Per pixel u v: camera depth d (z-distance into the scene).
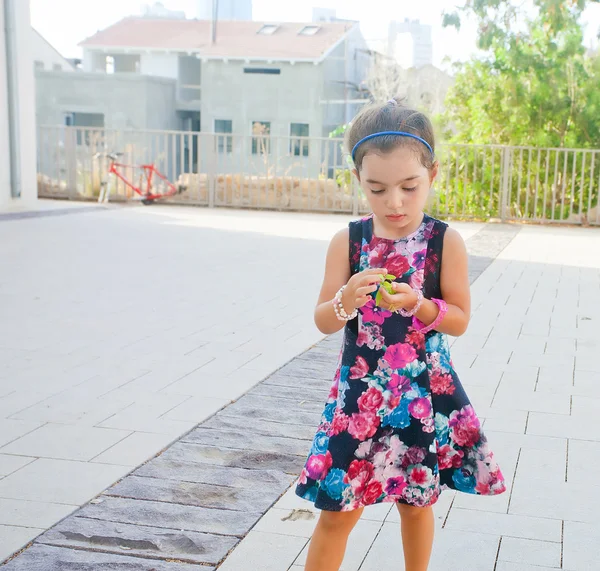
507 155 13.95
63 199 15.77
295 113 29.39
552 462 3.50
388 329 2.23
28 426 3.80
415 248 2.27
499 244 11.10
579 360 5.14
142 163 18.39
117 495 3.09
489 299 7.13
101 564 2.61
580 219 13.83
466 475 2.30
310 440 3.67
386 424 2.22
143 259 8.84
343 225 12.92
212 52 29.62
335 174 14.89
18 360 4.90
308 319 6.18
